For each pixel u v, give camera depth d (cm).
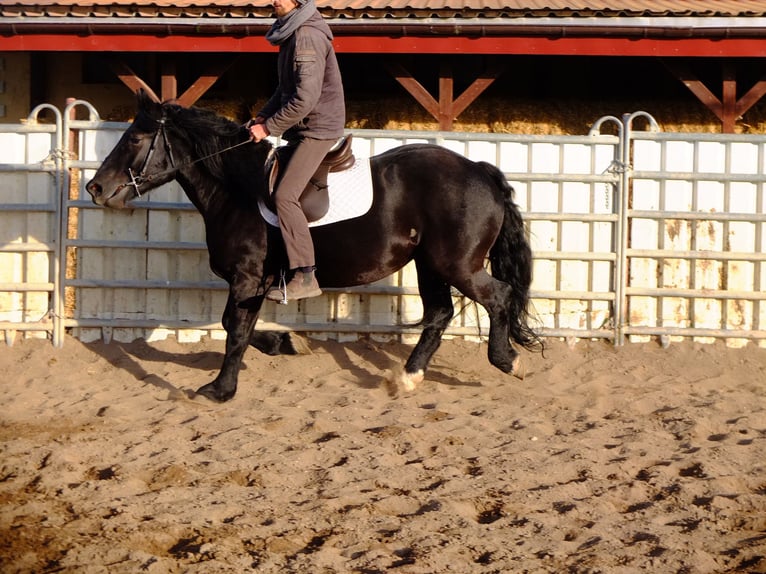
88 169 822
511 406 679
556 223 830
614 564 402
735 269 831
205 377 752
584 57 1395
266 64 1409
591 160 830
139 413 655
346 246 658
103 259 824
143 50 1171
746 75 1342
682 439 600
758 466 538
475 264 669
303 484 509
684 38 1141
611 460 551
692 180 829
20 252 824
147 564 391
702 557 406
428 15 1148
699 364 800
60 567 391
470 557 410
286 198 627
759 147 828
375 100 1280
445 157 673
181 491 489
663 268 831
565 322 837
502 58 1353
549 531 439
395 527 441
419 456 560
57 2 1199
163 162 657
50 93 1420
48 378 745
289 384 739
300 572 389
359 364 796
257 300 666
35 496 485
